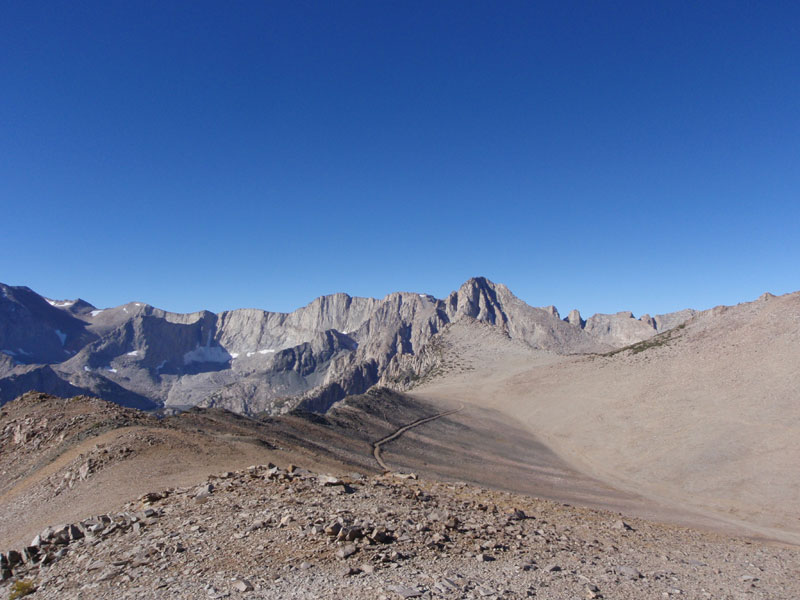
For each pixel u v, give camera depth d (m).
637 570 19.00
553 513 30.02
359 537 17.38
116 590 14.13
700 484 68.25
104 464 34.59
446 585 14.15
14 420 52.53
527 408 128.50
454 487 34.00
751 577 20.25
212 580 14.10
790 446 70.31
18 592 15.52
